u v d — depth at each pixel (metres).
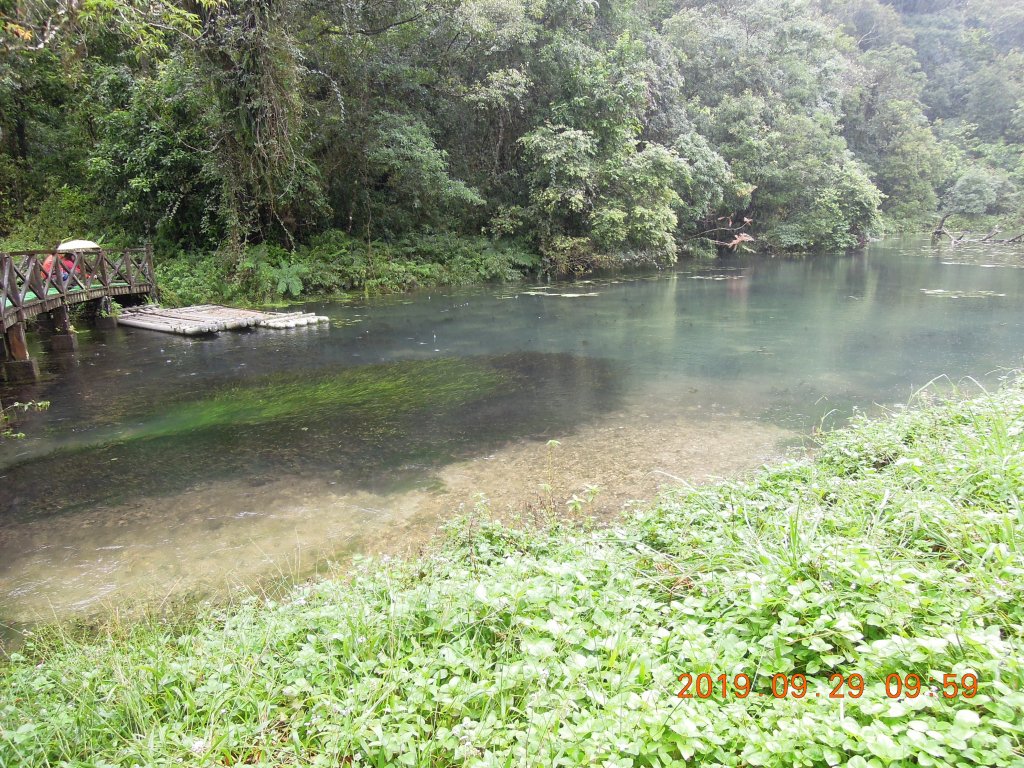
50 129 16.88
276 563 3.83
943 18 45.91
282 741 2.16
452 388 7.68
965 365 8.16
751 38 25.91
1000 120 39.53
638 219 18.64
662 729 1.91
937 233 30.97
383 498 4.70
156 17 8.86
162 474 5.20
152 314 11.89
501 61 17.88
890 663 2.02
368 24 14.96
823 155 26.33
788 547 2.77
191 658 2.63
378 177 16.81
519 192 19.47
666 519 3.69
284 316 11.77
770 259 23.66
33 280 8.41
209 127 13.30
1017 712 1.75
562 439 5.85
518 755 1.90
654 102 21.33
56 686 2.55
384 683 2.29
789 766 1.77
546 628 2.42
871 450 4.51
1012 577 2.35
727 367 8.45
